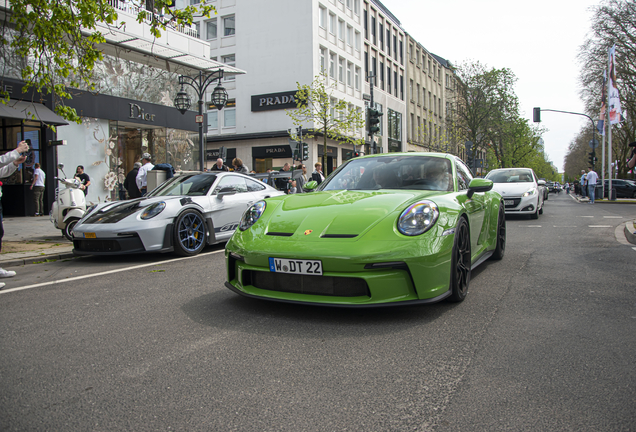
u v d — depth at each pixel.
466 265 3.79
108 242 5.93
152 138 17.92
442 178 4.29
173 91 18.39
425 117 53.19
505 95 40.50
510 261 5.66
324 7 32.19
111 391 2.12
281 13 31.55
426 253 3.08
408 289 3.07
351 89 36.56
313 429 1.77
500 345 2.69
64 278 4.95
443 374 2.28
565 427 1.77
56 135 14.19
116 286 4.45
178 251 6.29
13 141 13.68
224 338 2.84
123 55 16.14
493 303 3.63
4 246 7.36
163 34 16.98
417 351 2.60
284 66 31.58
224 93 12.96
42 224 11.28
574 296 3.86
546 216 13.42
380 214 3.30
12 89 12.61
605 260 5.63
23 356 2.57
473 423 1.81
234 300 3.77
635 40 29.53
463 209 3.71
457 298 3.50
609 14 30.27
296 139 25.88
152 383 2.20
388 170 4.49
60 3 7.36
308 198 3.90
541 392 2.07
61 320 3.29
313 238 3.18
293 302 3.12
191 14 7.69
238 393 2.09
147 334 2.94
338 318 3.22
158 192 7.18
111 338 2.87
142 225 5.94
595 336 2.84
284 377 2.26
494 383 2.17
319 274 3.06
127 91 16.52
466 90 41.28
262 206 3.84
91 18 7.43
